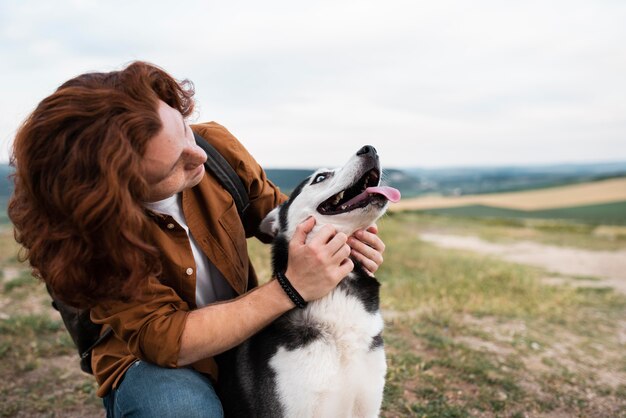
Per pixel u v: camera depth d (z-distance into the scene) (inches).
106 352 84.8
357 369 87.5
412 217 1037.8
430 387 142.7
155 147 67.6
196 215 85.9
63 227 66.2
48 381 142.5
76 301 71.2
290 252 79.8
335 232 80.7
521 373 159.9
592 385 157.2
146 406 75.2
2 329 175.9
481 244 641.6
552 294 291.3
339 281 83.5
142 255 68.7
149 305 73.8
